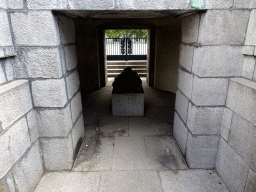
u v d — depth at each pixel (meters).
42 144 2.32
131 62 8.66
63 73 2.18
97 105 4.88
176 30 5.31
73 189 2.17
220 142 2.32
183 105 2.70
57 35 2.00
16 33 1.91
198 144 2.37
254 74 1.89
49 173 2.41
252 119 1.71
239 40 1.99
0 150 1.56
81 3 1.82
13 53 1.94
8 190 1.67
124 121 3.92
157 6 1.86
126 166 2.55
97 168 2.51
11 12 1.84
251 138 1.72
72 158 2.53
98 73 6.23
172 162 2.63
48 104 2.15
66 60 2.30
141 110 4.12
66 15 2.26
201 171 2.45
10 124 1.71
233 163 2.03
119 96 4.03
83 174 2.40
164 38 5.69
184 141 2.67
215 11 1.89
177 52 5.46
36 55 1.98
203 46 2.00
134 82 4.33
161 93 5.85
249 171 1.75
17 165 1.82
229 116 2.10
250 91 1.72
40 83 2.07
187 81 2.51
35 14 1.85
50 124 2.23
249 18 1.91
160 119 4.00
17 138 1.82
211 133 2.32
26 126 1.99
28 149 2.04
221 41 1.99
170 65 5.77
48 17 1.86
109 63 8.66
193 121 2.29
